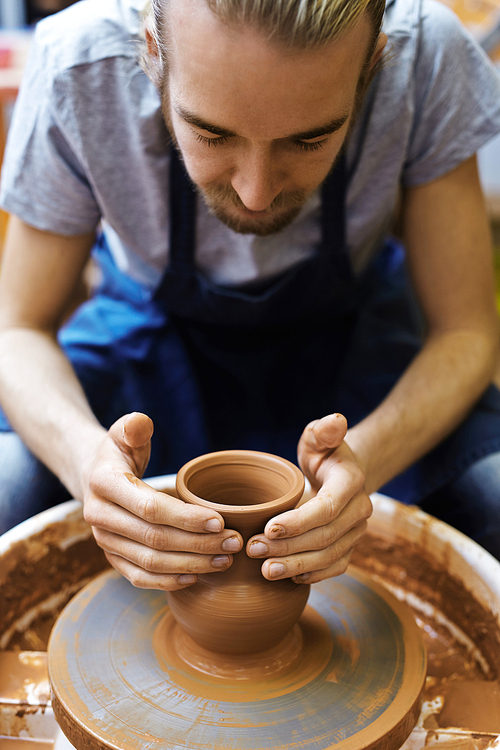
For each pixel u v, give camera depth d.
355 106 0.92
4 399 1.20
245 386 1.50
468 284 1.33
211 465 0.90
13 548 1.09
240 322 1.46
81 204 1.30
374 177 1.29
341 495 0.84
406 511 1.18
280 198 0.95
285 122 0.77
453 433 1.33
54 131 1.22
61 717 0.83
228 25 0.70
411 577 1.19
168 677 0.86
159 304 1.56
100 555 1.21
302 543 0.81
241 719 0.80
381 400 1.48
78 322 1.59
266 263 1.33
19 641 1.09
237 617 0.81
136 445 0.86
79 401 1.18
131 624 0.96
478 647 1.06
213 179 0.91
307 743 0.77
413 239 1.38
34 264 1.31
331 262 1.35
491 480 1.25
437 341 1.32
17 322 1.32
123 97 1.17
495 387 1.42
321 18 0.69
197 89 0.76
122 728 0.78
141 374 1.50
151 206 1.29
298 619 0.92
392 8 1.19
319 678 0.87
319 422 0.90
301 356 1.54
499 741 0.77
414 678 0.87
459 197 1.31
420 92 1.23
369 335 1.57
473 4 3.34
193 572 0.80
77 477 1.01
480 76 1.26
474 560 1.08
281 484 0.88
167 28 0.80
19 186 1.26
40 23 1.24
